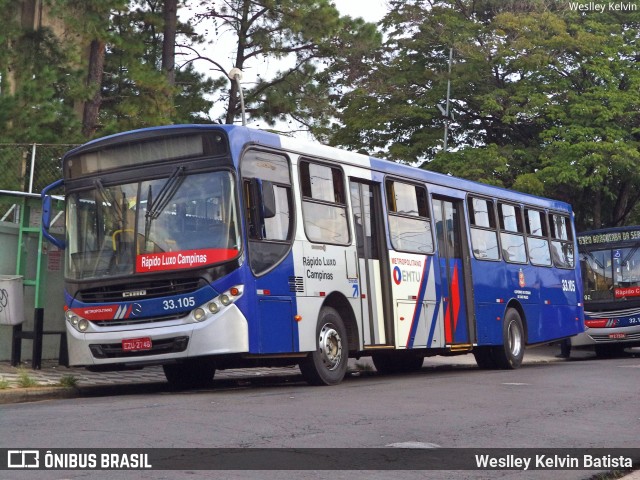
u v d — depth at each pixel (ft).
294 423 31.73
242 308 43.75
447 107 127.03
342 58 128.47
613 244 96.78
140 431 29.45
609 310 95.61
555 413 36.96
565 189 130.11
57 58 96.63
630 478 25.59
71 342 46.14
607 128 122.52
